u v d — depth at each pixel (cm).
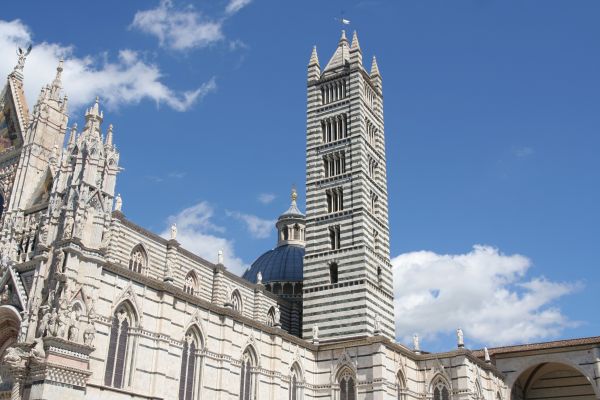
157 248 8175
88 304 5341
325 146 9831
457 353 8294
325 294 8912
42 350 4984
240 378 6925
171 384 5997
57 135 7806
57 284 5231
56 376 4944
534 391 10662
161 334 5978
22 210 7031
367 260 8869
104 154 6078
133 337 5784
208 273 8962
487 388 8900
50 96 7869
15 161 7688
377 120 10350
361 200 9156
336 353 8119
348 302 8700
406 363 8281
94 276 5481
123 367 5666
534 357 9731
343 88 10094
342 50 10525
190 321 6381
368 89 10344
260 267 11231
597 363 9231
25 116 8025
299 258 11244
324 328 8731
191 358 6378
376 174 9912
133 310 5838
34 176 7350
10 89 8275
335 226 9269
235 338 6925
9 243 6700
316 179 9688
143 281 5981
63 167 6106
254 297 9831
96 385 5294
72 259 5325
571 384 10362
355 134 9606
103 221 5812
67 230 5528
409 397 8112
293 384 7812
